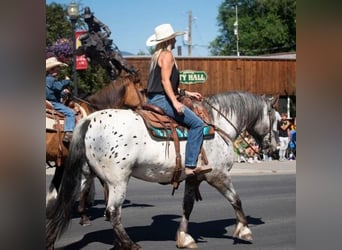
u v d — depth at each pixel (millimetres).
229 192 7172
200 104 7125
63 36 20797
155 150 6484
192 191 7109
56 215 6180
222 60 25938
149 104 6742
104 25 11539
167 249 7105
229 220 9305
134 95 9234
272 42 61125
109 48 11453
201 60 25562
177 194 13109
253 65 26531
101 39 11367
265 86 26812
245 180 15820
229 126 7344
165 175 6680
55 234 6137
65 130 7891
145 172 6566
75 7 15594
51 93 7961
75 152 6273
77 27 21062
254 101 7598
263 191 13383
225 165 7027
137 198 12281
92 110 8828
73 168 6250
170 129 6594
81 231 8203
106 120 6316
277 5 60688
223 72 25953
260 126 7723
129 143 6293
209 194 12984
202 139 6691
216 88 25844
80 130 6316
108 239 7672
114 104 9062
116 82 9227
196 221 9219
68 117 7984
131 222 9094
